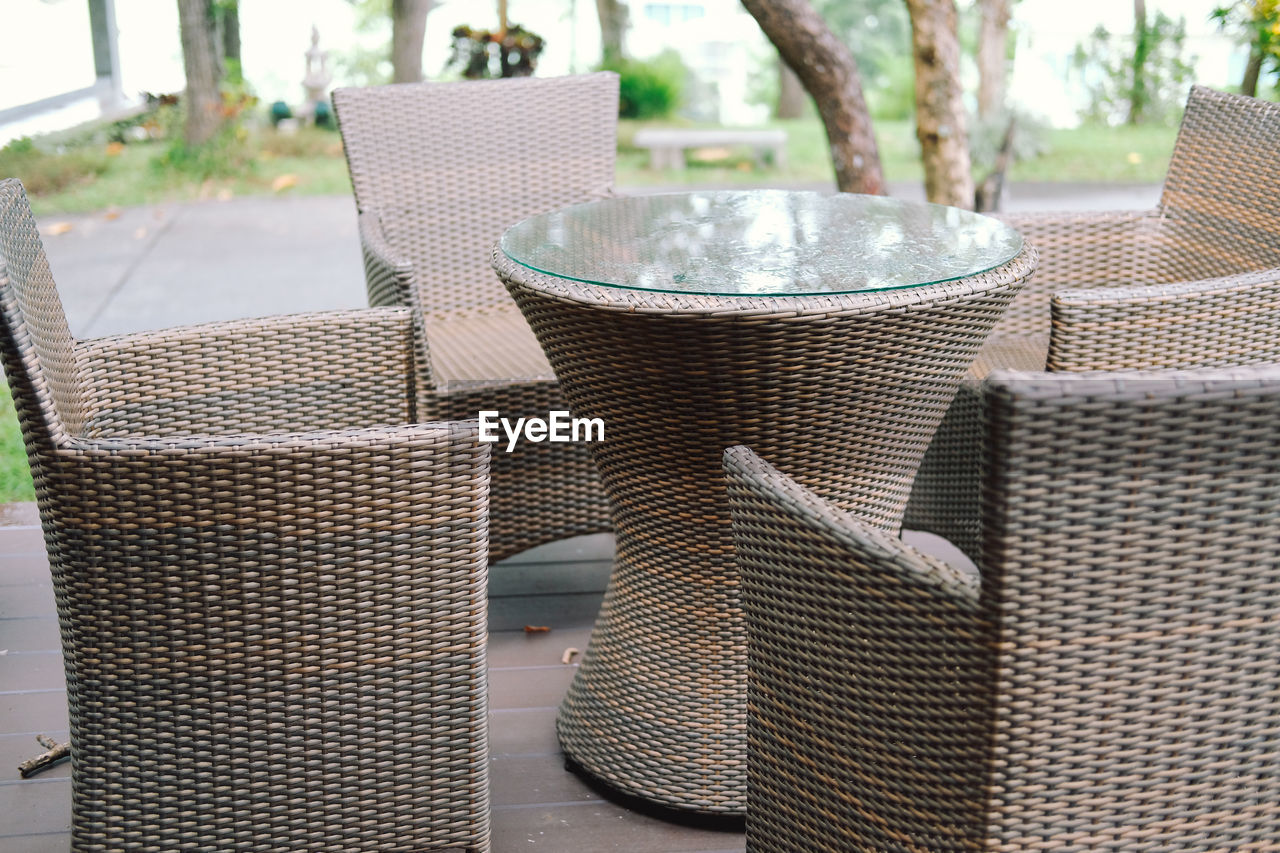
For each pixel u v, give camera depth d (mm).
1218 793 1163
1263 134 2461
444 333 2852
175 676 1512
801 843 1389
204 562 1467
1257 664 1119
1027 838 1147
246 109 9688
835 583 1249
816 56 3766
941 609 1132
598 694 2074
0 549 2887
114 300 5184
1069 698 1103
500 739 2170
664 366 1722
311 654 1523
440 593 1536
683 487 1874
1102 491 1034
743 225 2137
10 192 1658
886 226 2105
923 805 1209
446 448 1479
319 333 2098
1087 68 10211
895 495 1946
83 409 1829
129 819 1562
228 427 2064
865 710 1250
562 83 3041
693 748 1950
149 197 7984
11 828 1907
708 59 13594
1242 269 2479
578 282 1753
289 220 7164
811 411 1756
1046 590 1062
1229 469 1039
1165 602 1079
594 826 1939
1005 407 1001
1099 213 2670
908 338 1711
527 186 3045
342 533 1479
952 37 3900
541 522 2611
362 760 1581
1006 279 1762
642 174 8750
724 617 1965
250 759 1555
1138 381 1004
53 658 2412
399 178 2943
